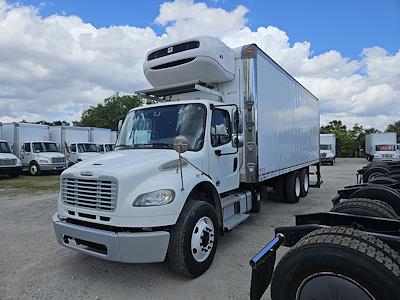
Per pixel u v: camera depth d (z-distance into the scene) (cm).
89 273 429
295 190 945
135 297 361
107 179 375
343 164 3362
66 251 522
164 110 527
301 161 1008
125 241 353
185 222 390
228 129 550
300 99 991
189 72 586
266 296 359
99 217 379
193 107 506
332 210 389
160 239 365
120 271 433
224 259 472
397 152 3002
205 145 479
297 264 236
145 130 521
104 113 5497
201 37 570
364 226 316
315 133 1241
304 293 235
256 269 275
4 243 571
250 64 609
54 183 1555
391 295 204
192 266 396
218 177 514
